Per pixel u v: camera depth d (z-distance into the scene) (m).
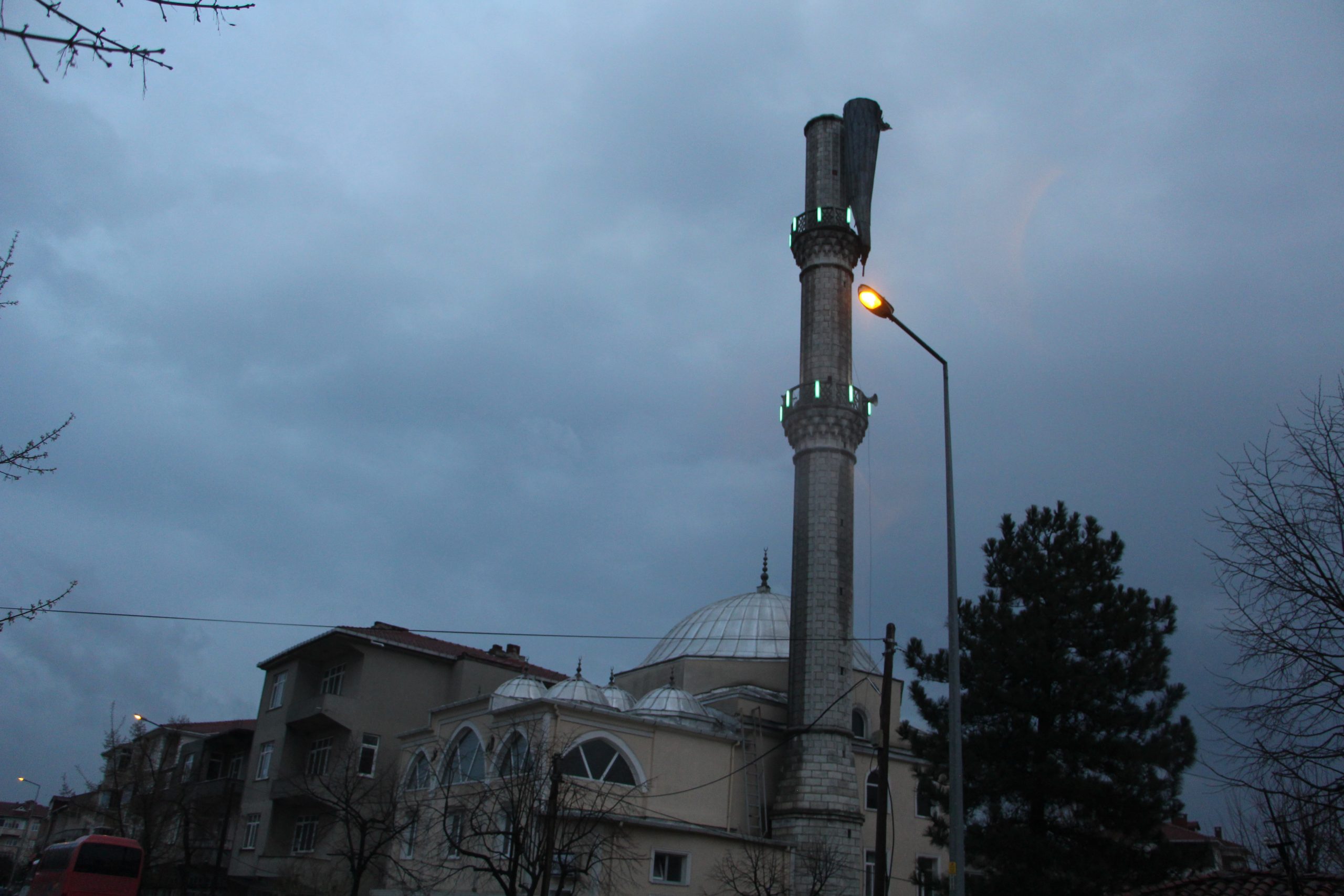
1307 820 16.41
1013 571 32.16
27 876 77.38
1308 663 15.70
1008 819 28.48
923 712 31.80
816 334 51.12
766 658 52.34
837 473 48.25
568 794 34.38
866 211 53.34
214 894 46.16
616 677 57.47
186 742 65.56
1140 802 27.55
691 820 40.25
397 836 39.75
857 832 42.09
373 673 50.19
